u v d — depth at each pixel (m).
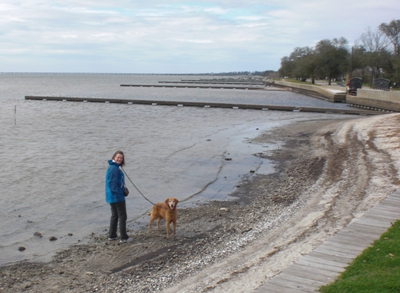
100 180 16.19
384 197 11.80
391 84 79.00
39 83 172.62
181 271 8.53
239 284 7.15
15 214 12.20
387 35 92.44
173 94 88.38
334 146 23.05
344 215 10.69
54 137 27.31
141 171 17.84
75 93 92.38
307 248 8.49
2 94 86.00
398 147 19.91
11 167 18.08
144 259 9.31
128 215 12.38
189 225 11.56
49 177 16.50
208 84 155.62
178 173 17.70
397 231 8.33
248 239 10.19
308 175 17.16
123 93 92.75
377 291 5.89
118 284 8.09
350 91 60.66
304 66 111.62
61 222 11.67
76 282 8.22
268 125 34.47
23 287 7.98
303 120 38.09
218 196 14.56
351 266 6.86
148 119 38.97
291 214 11.91
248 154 22.06
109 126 33.50
